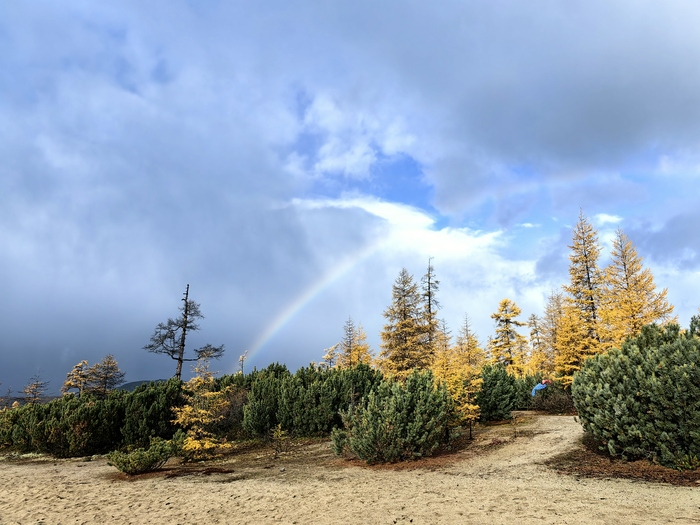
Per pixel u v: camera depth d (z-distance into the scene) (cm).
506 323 3941
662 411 872
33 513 766
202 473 1145
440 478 923
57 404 1897
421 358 3112
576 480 829
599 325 2503
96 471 1245
